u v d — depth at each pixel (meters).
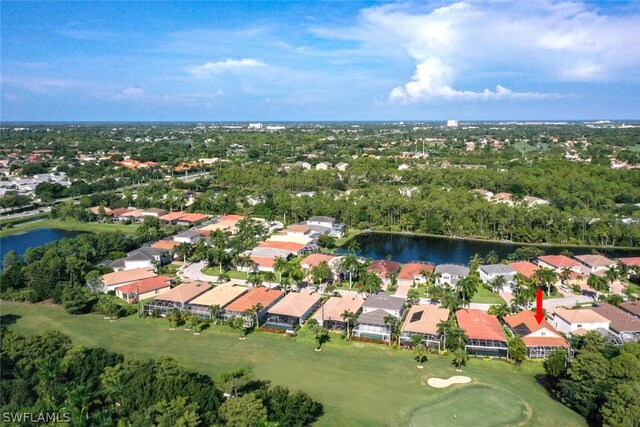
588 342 99.31
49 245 174.38
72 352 93.56
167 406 74.88
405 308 130.25
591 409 81.75
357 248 183.38
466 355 102.38
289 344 111.94
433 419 82.12
